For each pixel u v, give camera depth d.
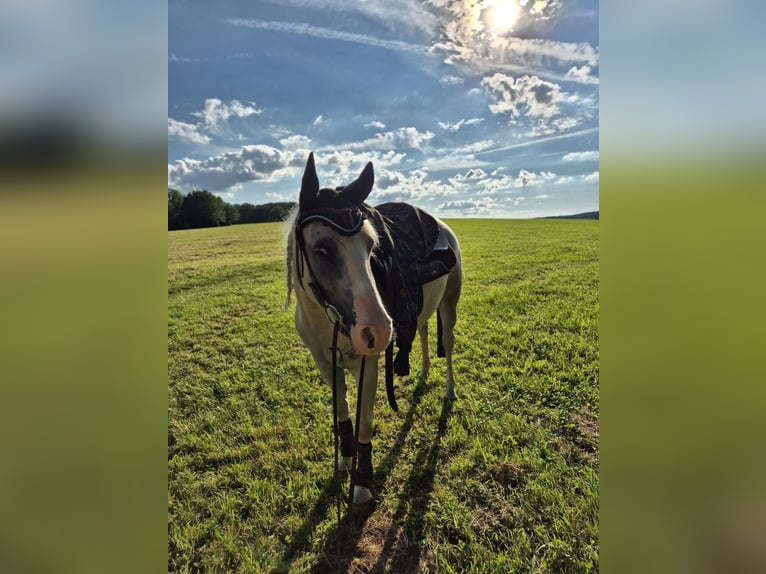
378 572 2.08
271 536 2.30
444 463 2.78
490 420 3.20
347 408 2.65
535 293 7.25
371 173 2.00
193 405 3.71
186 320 6.30
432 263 2.89
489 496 2.47
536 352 4.50
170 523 2.39
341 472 2.72
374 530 2.31
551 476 2.58
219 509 2.49
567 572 1.99
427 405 3.47
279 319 6.25
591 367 3.97
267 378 4.19
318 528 2.32
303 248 1.96
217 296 7.86
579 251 12.52
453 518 2.33
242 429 3.29
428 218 3.22
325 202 1.92
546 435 3.00
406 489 2.57
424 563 2.11
